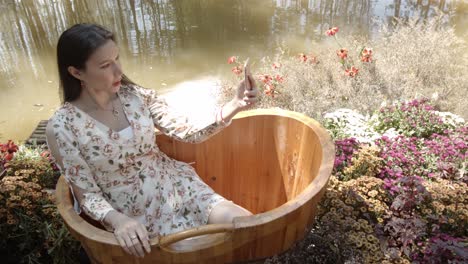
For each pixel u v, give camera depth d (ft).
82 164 4.96
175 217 5.46
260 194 6.76
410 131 8.84
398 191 6.47
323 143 5.16
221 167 6.51
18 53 17.97
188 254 4.25
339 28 18.40
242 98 5.24
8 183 6.34
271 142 6.24
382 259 5.58
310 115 10.90
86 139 4.99
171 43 18.03
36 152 8.54
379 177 7.11
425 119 8.96
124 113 5.35
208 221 5.36
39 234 6.30
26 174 6.82
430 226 6.08
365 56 12.08
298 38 17.85
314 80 12.67
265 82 12.23
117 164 5.21
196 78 15.31
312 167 5.50
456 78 12.19
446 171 7.18
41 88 15.55
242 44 17.69
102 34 4.63
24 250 6.46
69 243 6.22
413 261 5.59
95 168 5.15
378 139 8.18
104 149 5.08
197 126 5.50
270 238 4.58
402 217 6.19
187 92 14.38
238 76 14.21
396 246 5.89
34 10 21.95
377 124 9.12
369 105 10.89
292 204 4.36
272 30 18.76
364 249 5.75
